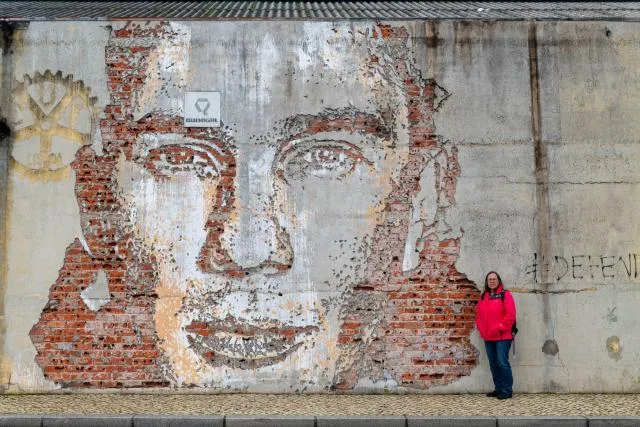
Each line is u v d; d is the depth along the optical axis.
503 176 7.54
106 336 7.22
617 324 7.35
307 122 7.59
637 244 7.47
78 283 7.30
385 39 7.73
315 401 6.81
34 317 7.25
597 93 7.68
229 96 7.61
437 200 7.49
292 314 7.30
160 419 6.02
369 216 7.46
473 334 7.30
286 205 7.46
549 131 7.61
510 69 7.69
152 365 7.20
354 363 7.25
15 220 7.38
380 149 7.56
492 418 6.02
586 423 6.01
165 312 7.27
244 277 7.34
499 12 8.92
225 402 6.75
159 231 7.38
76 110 7.53
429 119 7.61
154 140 7.51
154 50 7.64
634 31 7.80
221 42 7.69
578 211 7.50
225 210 7.43
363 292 7.36
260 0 11.35
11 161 7.46
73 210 7.39
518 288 7.38
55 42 7.62
